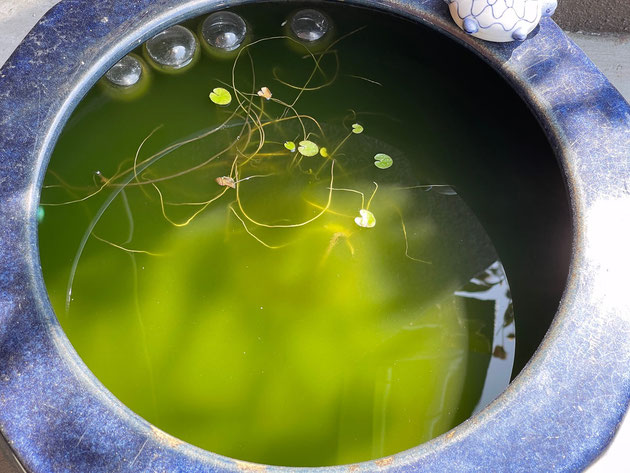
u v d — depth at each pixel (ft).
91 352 1.38
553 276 1.40
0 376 1.09
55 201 1.49
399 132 1.80
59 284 1.44
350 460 1.30
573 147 1.39
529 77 1.49
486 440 1.11
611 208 1.33
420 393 1.42
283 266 1.60
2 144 1.29
